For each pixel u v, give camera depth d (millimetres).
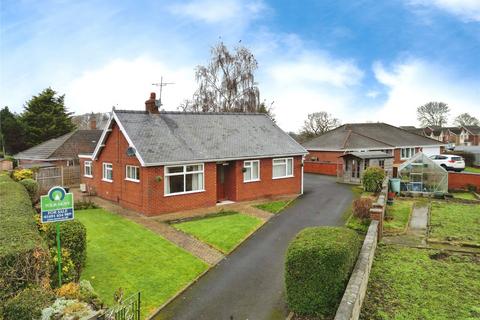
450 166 38906
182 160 19922
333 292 8930
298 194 26141
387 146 41000
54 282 9195
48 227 10664
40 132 49844
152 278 11539
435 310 9133
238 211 20609
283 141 26781
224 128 25172
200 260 13188
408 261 12539
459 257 12922
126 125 20609
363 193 25812
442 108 100625
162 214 19625
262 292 10805
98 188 25484
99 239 15125
